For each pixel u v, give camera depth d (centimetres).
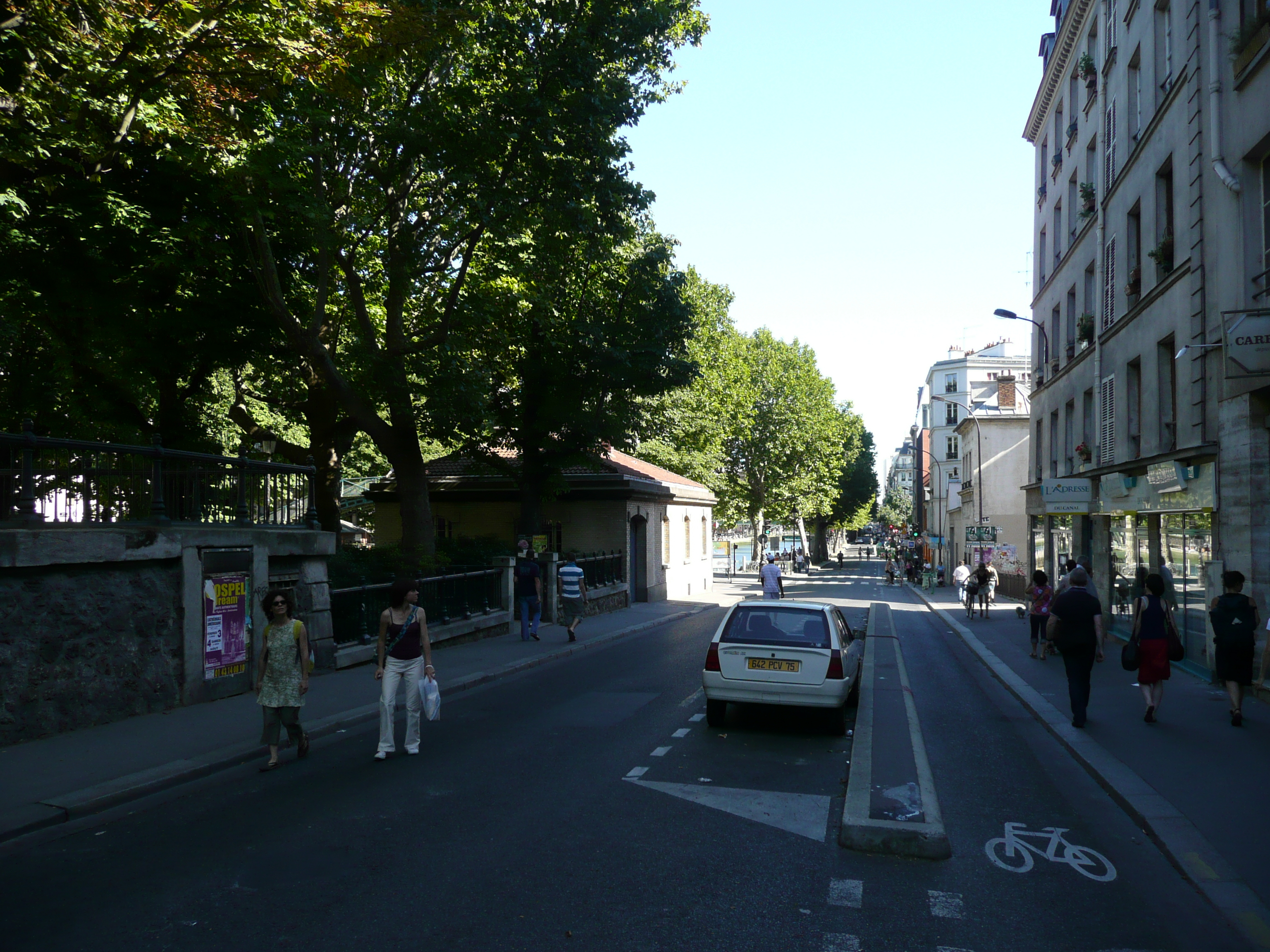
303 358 1955
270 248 1579
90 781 792
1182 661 1606
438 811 732
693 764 903
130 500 1089
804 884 579
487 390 2078
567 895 554
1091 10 2433
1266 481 1273
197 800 767
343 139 1664
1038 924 524
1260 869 602
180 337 1689
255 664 1275
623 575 3183
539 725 1105
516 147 1686
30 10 1052
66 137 1201
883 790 761
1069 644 1083
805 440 6381
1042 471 3041
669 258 2383
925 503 8744
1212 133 1370
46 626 959
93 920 513
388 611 942
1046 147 3064
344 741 1013
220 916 520
